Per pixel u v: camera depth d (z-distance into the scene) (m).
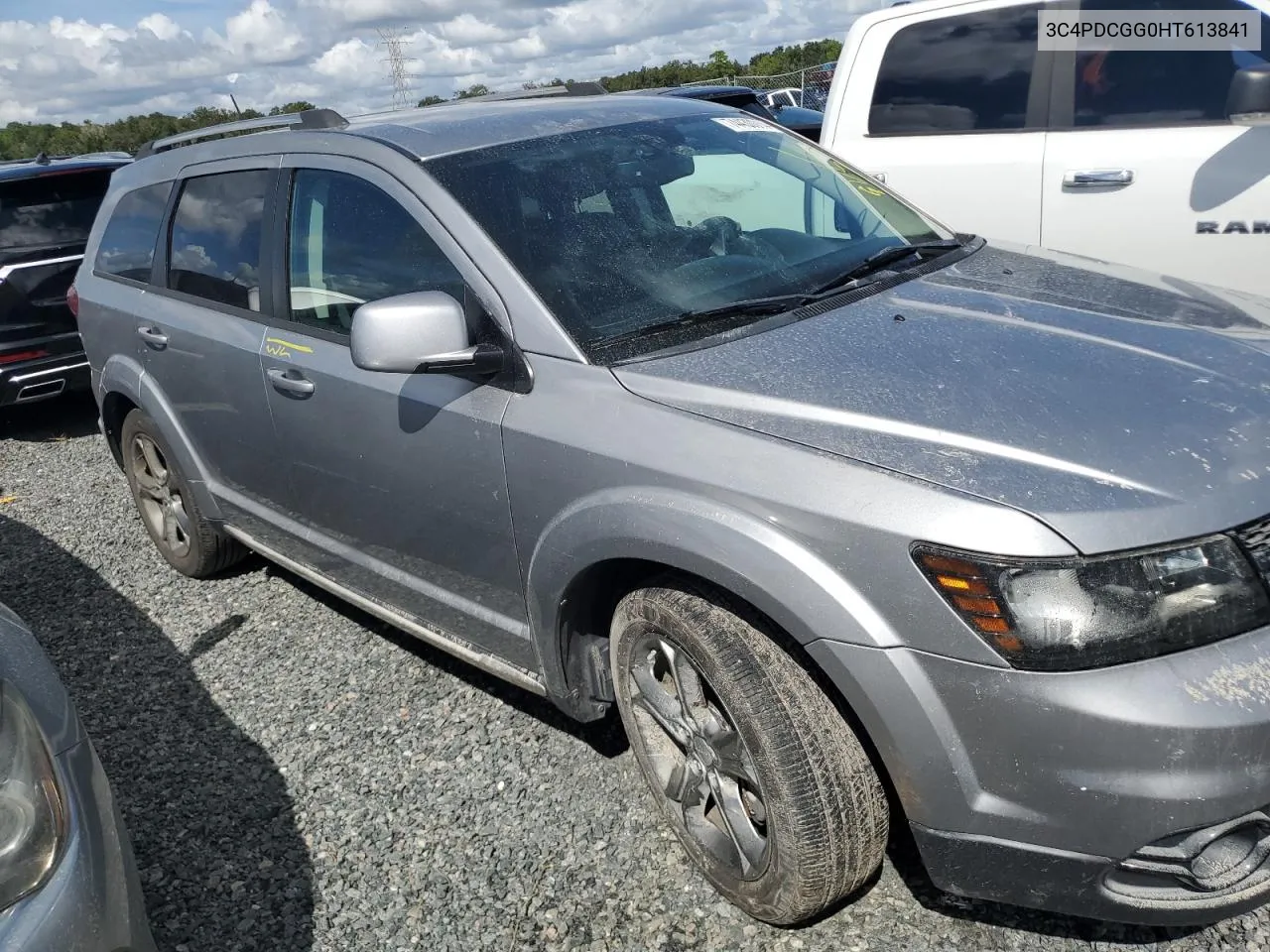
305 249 3.30
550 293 2.63
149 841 2.97
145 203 4.35
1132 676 1.82
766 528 2.09
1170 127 4.62
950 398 2.16
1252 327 2.51
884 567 1.96
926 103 5.16
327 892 2.69
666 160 3.20
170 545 4.73
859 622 1.98
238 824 3.00
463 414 2.68
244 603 4.43
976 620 1.88
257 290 3.52
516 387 2.59
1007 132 4.95
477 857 2.74
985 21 5.00
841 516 2.00
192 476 4.16
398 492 2.98
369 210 3.06
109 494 6.25
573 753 3.11
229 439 3.77
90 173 7.52
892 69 5.24
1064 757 1.85
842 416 2.15
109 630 4.36
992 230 5.05
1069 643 1.84
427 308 2.53
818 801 2.13
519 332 2.61
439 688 3.56
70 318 7.34
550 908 2.53
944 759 1.95
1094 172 4.73
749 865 2.34
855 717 2.18
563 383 2.51
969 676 1.90
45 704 2.12
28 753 1.95
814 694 2.15
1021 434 2.04
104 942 1.86
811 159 3.61
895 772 2.03
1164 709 1.80
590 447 2.38
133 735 3.54
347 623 4.14
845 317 2.61
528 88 4.03
